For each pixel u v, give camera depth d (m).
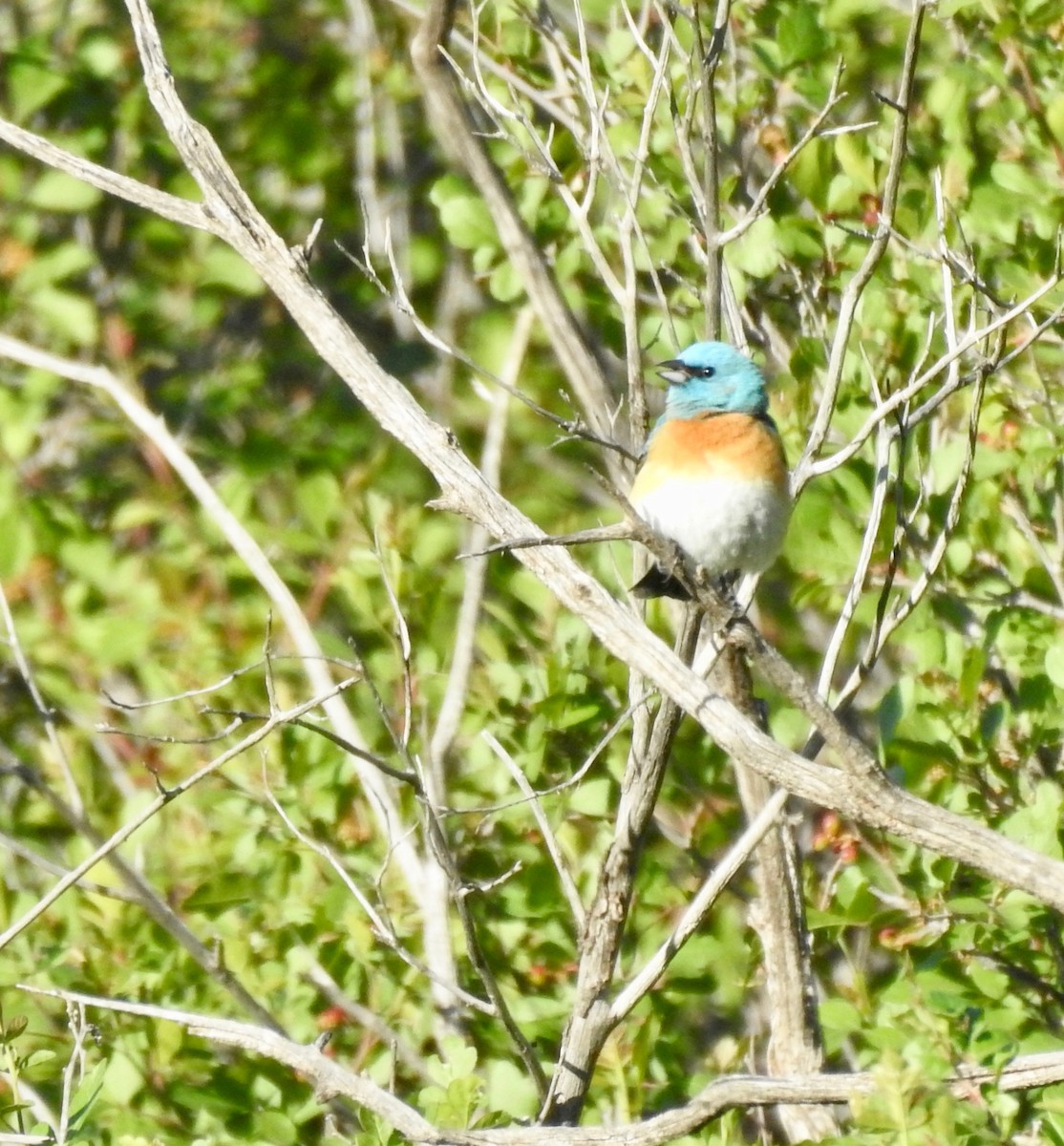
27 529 13.59
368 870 11.41
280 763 11.68
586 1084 9.06
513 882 11.14
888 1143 7.43
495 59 12.38
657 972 9.01
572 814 11.62
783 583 13.80
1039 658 10.84
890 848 10.41
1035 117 11.56
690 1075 10.70
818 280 11.64
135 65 16.73
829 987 12.18
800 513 11.23
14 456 14.35
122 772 13.17
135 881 10.10
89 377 12.42
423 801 8.54
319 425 16.19
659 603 12.12
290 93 17.22
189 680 12.44
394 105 17.23
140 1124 10.16
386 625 12.29
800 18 11.68
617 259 12.75
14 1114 9.77
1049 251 11.20
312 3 17.89
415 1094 10.57
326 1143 9.93
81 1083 8.55
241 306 17.44
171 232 16.02
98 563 13.54
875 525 8.73
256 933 11.32
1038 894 7.29
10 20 16.70
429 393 16.28
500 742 11.51
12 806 13.55
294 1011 11.00
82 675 13.54
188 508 14.85
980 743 10.38
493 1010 8.81
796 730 12.11
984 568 11.58
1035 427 11.02
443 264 17.50
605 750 11.52
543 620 12.23
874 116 12.59
